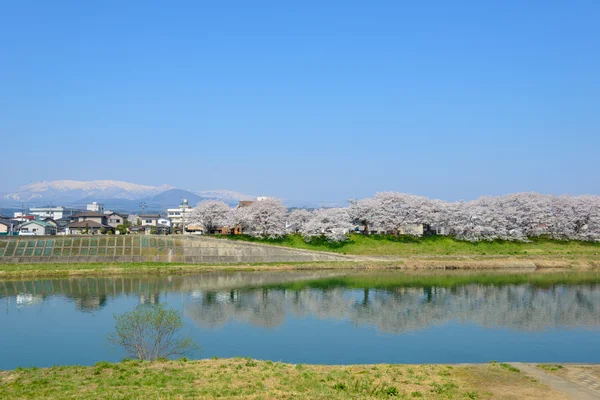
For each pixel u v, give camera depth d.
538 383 30.64
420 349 48.41
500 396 28.12
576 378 31.88
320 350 47.84
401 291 84.06
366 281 94.88
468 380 31.36
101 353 46.56
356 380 30.38
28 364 42.94
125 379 30.17
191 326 57.78
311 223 136.00
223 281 93.12
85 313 64.62
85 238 111.62
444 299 76.88
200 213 152.50
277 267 109.12
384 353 46.88
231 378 30.45
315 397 26.33
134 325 39.56
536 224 145.62
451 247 135.75
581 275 103.88
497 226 141.88
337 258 120.88
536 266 116.25
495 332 55.69
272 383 29.67
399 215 145.12
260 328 57.25
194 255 113.19
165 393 26.75
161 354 40.16
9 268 97.25
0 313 64.56
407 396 27.62
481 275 103.75
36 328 56.72
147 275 98.00
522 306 71.25
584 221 147.12
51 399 25.66
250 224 137.62
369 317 63.72
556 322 60.81
